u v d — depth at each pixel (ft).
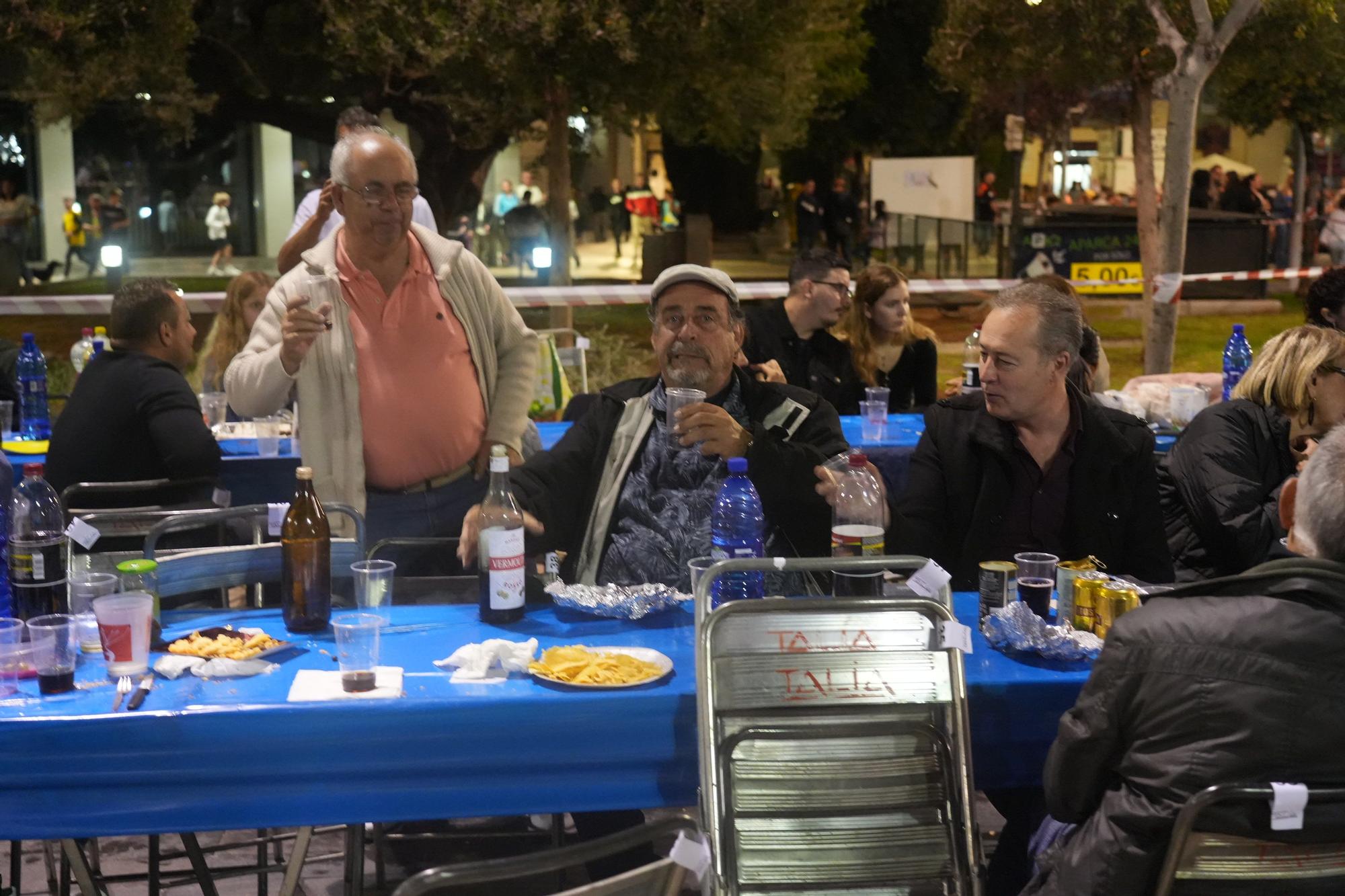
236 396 13.20
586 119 45.75
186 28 39.58
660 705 8.70
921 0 80.33
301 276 13.71
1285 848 7.30
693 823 6.74
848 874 8.64
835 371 20.90
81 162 87.66
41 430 20.94
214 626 10.19
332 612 10.53
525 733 8.62
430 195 53.06
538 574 11.40
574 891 6.34
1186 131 35.76
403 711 8.45
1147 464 12.03
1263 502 13.43
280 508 10.71
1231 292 62.08
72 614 9.93
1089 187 116.47
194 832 9.06
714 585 10.44
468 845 13.25
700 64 37.47
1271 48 39.09
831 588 11.18
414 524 13.87
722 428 10.78
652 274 72.54
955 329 57.93
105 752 8.23
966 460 12.05
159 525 10.69
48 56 38.37
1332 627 7.14
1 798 8.21
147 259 93.40
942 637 8.86
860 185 87.15
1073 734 7.72
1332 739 7.13
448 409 13.79
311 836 10.50
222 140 94.32
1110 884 7.53
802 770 8.75
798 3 37.27
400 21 36.86
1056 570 10.72
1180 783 7.27
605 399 12.00
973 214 74.13
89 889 9.74
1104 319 57.82
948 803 8.77
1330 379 13.23
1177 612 7.44
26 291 72.13
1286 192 78.64
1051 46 39.34
